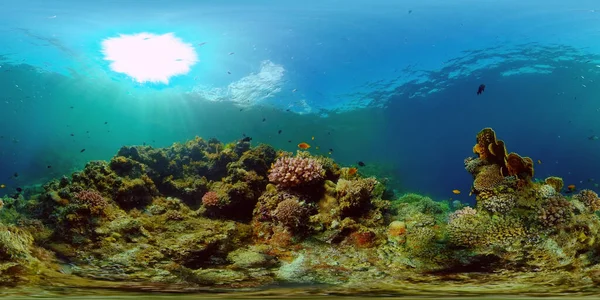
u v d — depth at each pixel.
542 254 2.02
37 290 1.73
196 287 1.85
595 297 1.76
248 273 2.00
